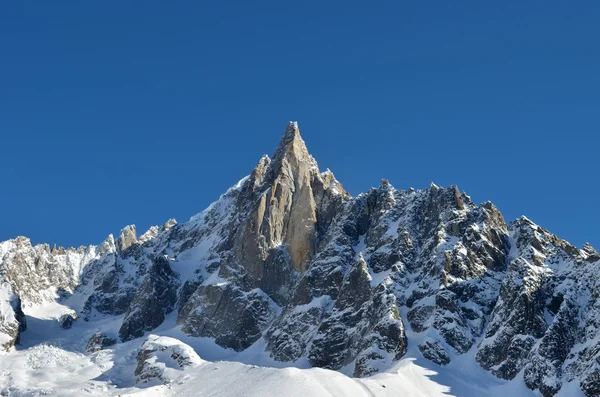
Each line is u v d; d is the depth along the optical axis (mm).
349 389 186750
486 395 192250
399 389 188750
